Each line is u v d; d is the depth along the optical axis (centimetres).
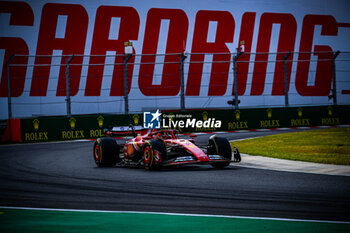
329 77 14925
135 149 4319
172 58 13912
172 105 13550
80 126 9594
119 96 13238
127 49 9431
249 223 1825
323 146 5875
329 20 15600
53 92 12862
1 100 12619
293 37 15162
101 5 13662
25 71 12812
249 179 3209
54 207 2283
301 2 15400
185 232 1691
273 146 6222
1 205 2366
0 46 12794
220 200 2391
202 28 14362
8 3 12988
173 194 2627
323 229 1706
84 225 1838
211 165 4347
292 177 3259
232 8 14700
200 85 13700
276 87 14412
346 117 11119
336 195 2453
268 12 15012
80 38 13412
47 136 9406
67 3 13412
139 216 2005
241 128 10425
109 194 2686
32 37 13075
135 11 13900
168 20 14125
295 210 2081
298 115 10819
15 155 6206
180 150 4141
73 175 3756
